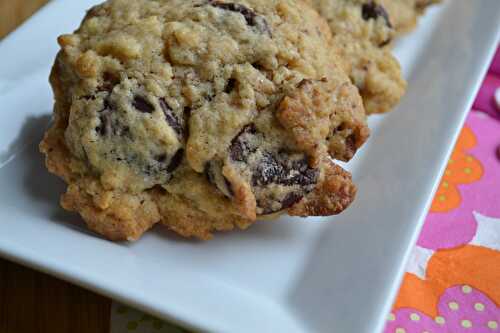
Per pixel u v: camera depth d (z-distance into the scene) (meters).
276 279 0.21
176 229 0.21
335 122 0.22
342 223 0.22
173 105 0.21
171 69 0.21
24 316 0.20
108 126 0.21
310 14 0.24
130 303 0.19
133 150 0.21
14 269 0.21
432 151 0.24
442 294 0.22
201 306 0.19
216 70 0.21
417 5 0.29
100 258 0.20
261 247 0.22
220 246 0.22
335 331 0.19
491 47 0.27
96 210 0.21
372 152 0.25
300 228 0.22
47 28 0.25
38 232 0.20
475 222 0.24
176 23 0.21
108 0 0.23
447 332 0.21
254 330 0.19
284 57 0.21
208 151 0.20
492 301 0.22
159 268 0.21
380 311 0.20
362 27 0.27
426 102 0.26
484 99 0.29
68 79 0.22
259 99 0.21
